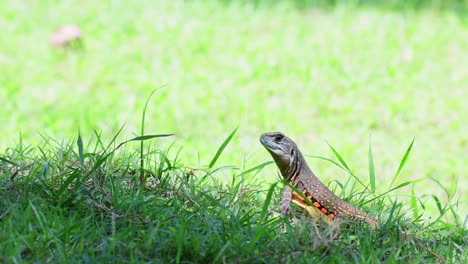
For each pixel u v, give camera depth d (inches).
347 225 328.2
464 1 1023.6
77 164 349.1
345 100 708.0
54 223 283.0
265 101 701.3
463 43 870.4
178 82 743.7
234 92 721.0
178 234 283.7
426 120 662.5
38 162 338.3
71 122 631.8
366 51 837.8
